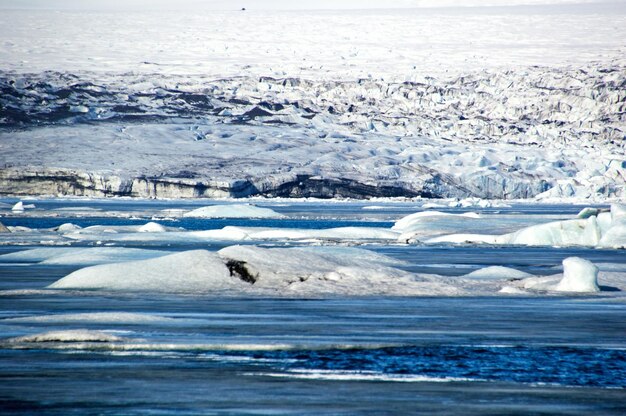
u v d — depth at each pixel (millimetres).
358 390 47188
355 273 110625
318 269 112250
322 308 86312
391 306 88688
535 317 80375
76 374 50656
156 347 59969
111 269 107750
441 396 45969
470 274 123000
